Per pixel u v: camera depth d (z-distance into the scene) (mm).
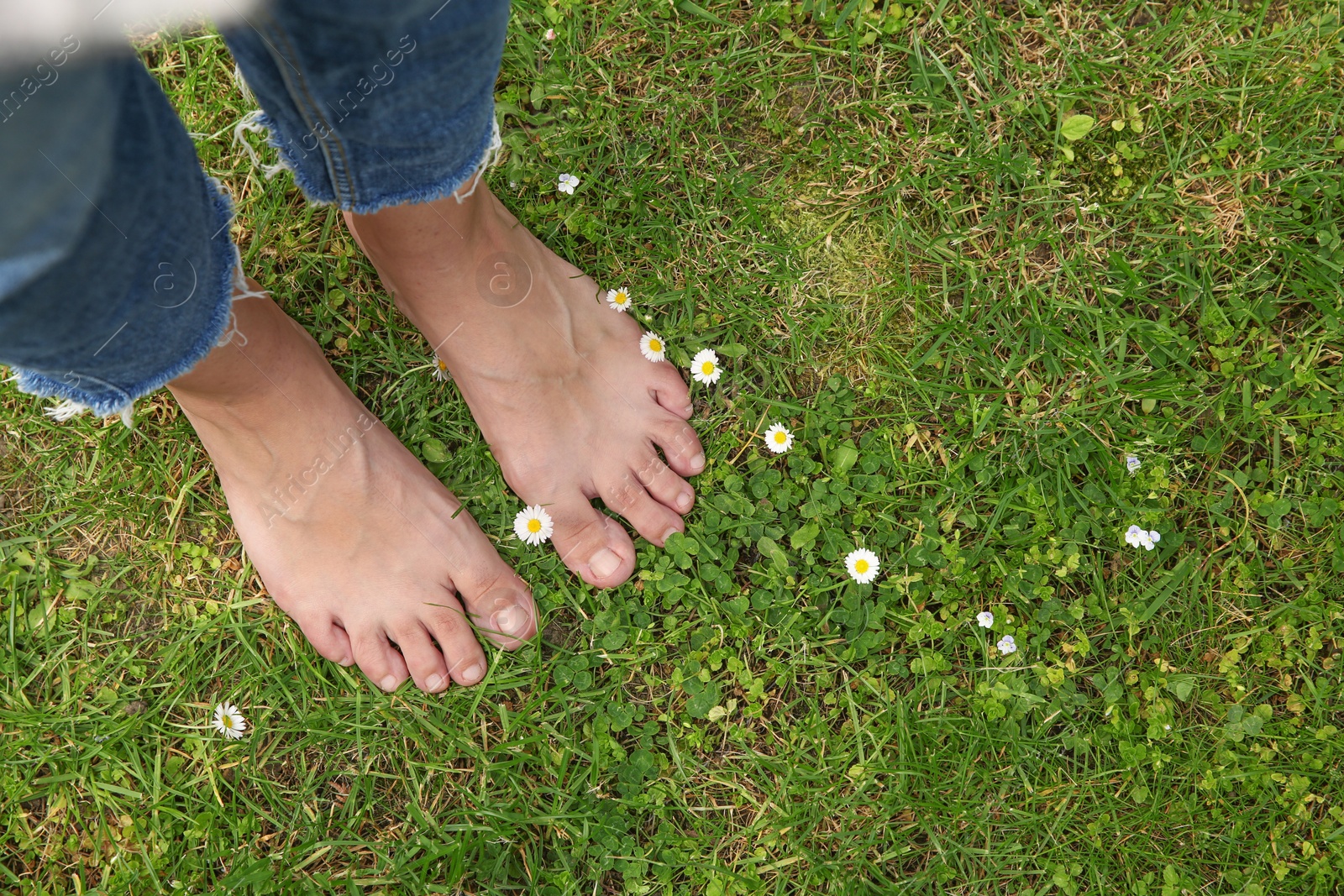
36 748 1826
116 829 1810
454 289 1631
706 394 2035
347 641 1848
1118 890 1792
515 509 1938
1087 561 1931
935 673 1875
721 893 1762
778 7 2162
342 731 1854
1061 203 2111
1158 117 2123
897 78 2184
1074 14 2182
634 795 1822
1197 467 1986
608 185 2109
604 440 1896
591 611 1925
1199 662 1900
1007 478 1963
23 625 1909
